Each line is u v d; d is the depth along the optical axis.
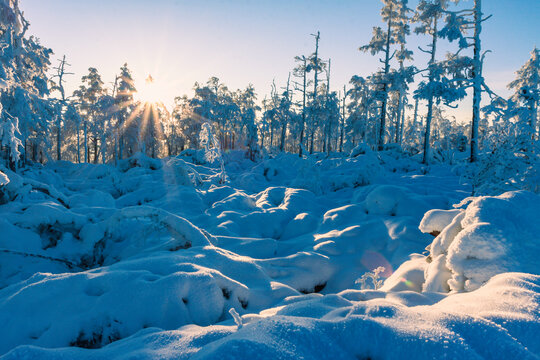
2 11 17.05
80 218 10.00
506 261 3.94
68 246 9.20
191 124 43.62
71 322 4.26
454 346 1.56
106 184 20.00
